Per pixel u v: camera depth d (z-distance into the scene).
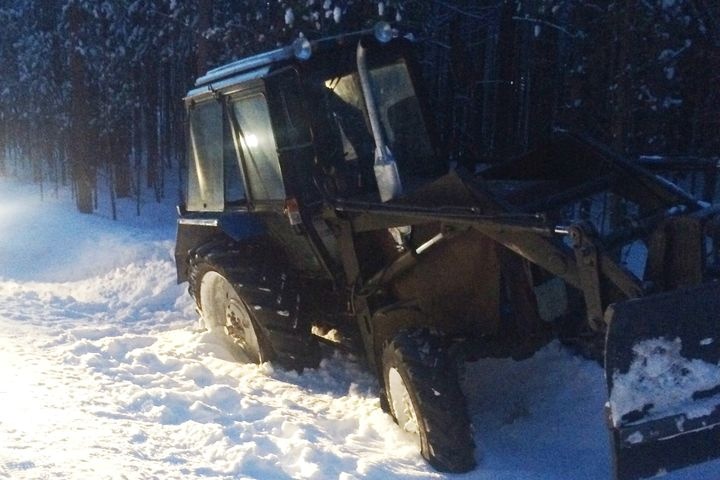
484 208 4.40
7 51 29.55
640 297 3.60
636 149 12.91
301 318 5.96
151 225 19.92
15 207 20.45
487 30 17.05
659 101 12.67
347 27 13.27
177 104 24.98
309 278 6.14
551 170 5.59
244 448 4.32
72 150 22.88
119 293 10.94
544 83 15.55
